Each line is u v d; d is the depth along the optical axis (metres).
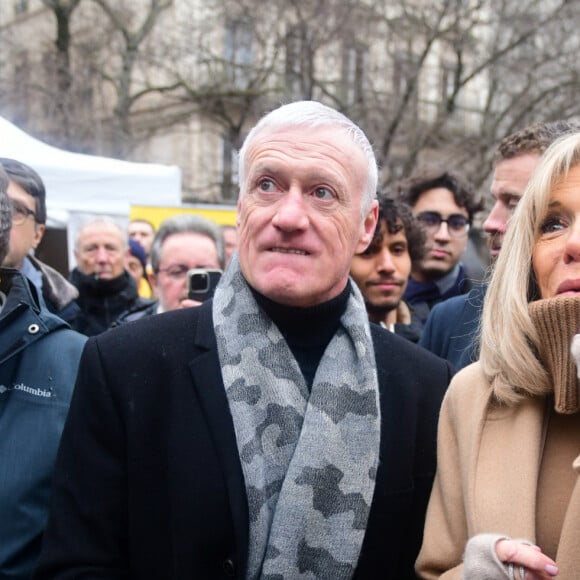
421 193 3.35
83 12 13.81
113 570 1.49
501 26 12.10
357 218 1.54
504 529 1.26
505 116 12.65
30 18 15.21
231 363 1.49
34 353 1.83
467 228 3.41
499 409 1.41
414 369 1.66
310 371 1.56
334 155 1.48
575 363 1.21
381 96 12.36
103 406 1.51
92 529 1.48
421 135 12.27
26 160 5.38
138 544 1.48
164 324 1.59
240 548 1.39
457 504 1.42
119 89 13.41
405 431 1.57
